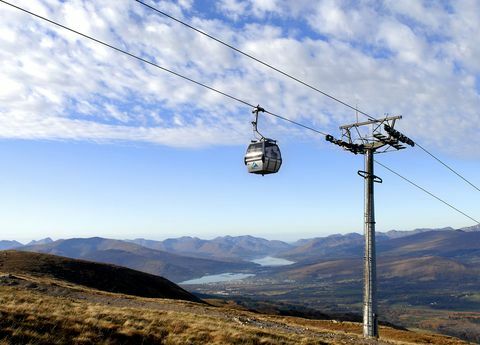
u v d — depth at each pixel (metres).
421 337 58.31
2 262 104.31
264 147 30.00
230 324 34.97
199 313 49.50
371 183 38.72
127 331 26.00
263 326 40.94
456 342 55.22
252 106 28.92
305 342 31.33
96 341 23.53
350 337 37.81
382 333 61.38
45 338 21.97
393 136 37.16
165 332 27.98
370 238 38.31
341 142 37.88
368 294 37.84
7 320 23.31
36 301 32.06
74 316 27.16
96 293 62.59
